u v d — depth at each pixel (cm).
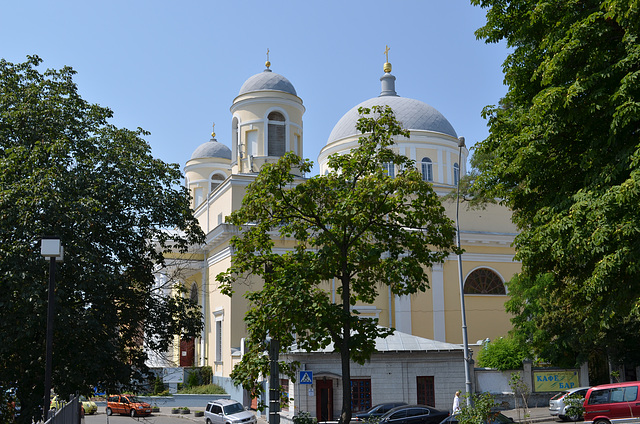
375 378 2978
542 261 1764
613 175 1467
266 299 1602
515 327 3375
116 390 2280
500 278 4409
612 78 1544
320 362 2955
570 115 1541
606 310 1571
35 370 2078
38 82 2375
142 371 2366
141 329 2452
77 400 2041
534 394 3098
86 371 2112
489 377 3089
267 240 1722
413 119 4744
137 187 2295
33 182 1967
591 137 1625
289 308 1552
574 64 1585
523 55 1841
